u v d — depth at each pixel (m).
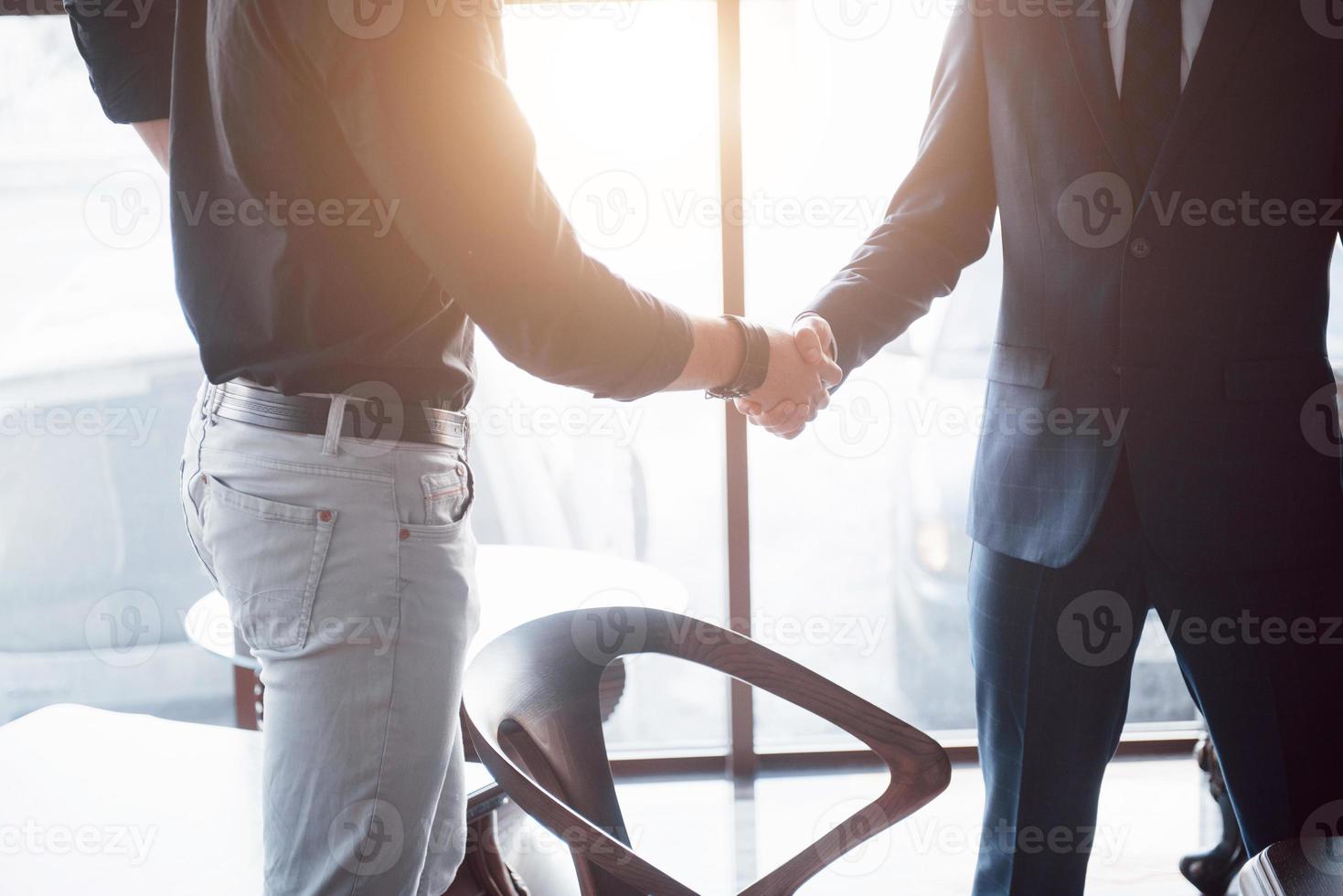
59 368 2.80
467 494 1.19
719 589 3.01
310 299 1.04
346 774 1.09
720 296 2.61
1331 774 1.38
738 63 2.51
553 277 1.01
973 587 1.56
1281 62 1.30
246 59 0.98
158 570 2.92
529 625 1.22
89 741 2.05
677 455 2.94
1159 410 1.36
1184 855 2.31
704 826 2.59
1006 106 1.46
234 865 1.61
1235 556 1.35
